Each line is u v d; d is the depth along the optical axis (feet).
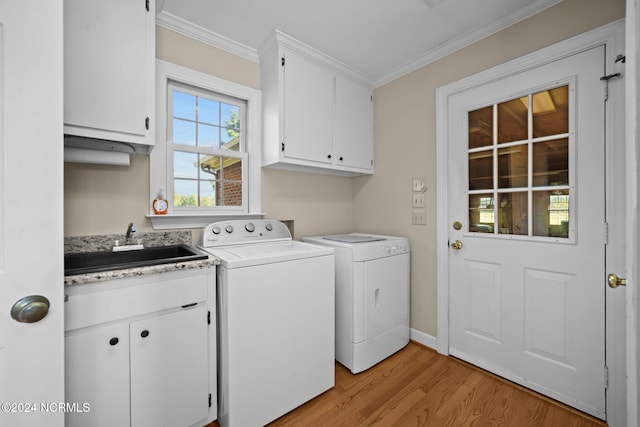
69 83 3.68
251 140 6.80
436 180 6.68
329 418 4.62
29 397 2.39
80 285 3.23
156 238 5.45
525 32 5.27
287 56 6.23
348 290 5.90
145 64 4.28
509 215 5.59
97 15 3.88
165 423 3.86
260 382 4.37
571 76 4.75
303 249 5.32
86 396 3.29
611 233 4.35
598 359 4.49
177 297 3.92
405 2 5.08
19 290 2.33
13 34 2.29
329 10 5.31
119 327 3.50
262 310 4.38
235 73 6.50
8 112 2.27
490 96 5.80
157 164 5.47
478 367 6.02
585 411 4.62
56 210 2.48
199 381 4.16
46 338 2.45
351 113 7.61
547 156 5.07
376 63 7.25
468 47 6.13
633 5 2.58
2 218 2.26
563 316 4.87
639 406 2.63
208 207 6.30
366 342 5.96
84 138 4.01
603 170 4.43
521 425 4.42
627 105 2.68
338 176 8.55
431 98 6.82
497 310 5.73
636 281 2.63
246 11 5.34
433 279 6.80
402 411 4.75
